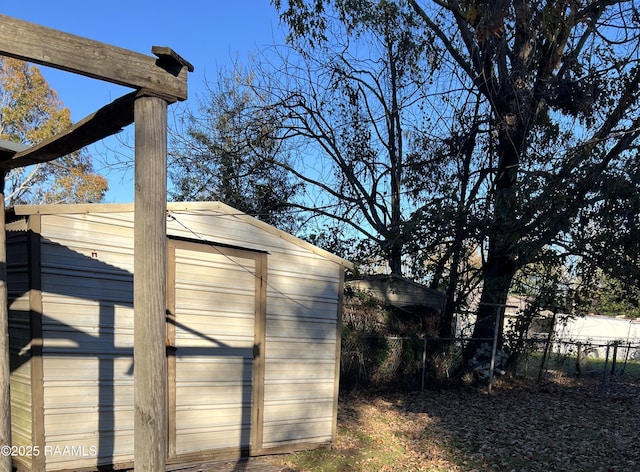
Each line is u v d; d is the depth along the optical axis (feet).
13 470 15.38
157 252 9.29
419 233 37.32
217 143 46.29
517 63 34.68
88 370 15.70
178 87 9.73
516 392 37.60
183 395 17.51
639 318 93.09
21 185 92.22
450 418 28.22
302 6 38.58
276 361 19.88
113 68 8.87
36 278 14.90
